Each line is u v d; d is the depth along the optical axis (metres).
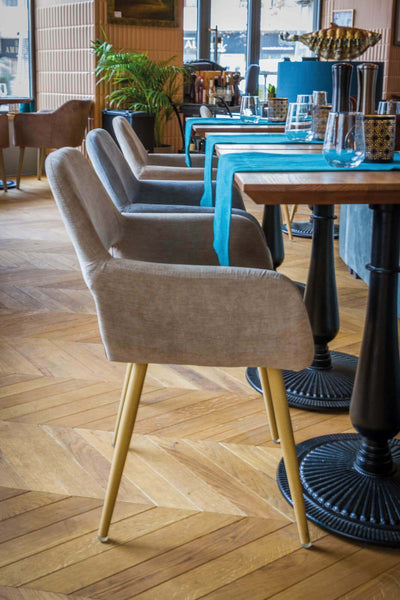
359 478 1.81
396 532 1.65
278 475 1.89
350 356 2.63
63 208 1.45
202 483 1.87
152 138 7.08
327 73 3.09
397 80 9.48
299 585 1.50
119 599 1.45
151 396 2.40
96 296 1.47
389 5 9.09
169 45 7.87
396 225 1.63
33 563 1.55
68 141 6.84
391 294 1.67
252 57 9.51
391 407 1.72
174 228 2.01
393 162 1.81
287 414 1.56
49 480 1.87
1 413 2.25
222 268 1.48
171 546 1.62
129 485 1.85
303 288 3.58
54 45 7.93
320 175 1.53
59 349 2.81
